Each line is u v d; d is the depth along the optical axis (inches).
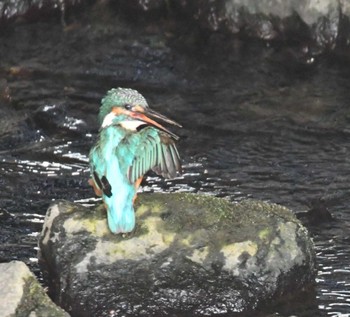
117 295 389.7
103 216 398.3
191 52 657.0
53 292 398.6
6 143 540.1
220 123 572.1
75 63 642.8
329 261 436.5
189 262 392.2
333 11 641.6
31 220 469.1
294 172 520.7
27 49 657.6
